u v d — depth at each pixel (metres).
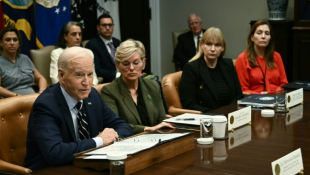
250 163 1.66
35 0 5.04
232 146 1.90
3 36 4.08
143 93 2.62
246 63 3.81
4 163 1.96
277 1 5.42
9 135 2.20
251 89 3.83
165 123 2.26
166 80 3.24
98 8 5.57
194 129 2.20
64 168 1.70
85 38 5.48
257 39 3.72
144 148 1.60
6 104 2.21
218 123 2.02
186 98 3.22
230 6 6.17
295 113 2.60
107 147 1.70
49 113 1.88
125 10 6.12
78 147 1.80
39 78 4.36
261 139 2.02
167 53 6.75
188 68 3.25
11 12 4.74
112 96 2.53
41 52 4.60
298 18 5.25
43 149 1.78
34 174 1.62
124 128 2.21
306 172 1.58
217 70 3.31
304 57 5.29
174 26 6.64
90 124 2.07
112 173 1.41
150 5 6.60
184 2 6.51
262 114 2.56
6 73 4.12
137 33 6.39
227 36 6.28
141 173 1.54
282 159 1.51
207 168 1.60
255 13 5.98
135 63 2.49
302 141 1.99
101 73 4.91
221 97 3.26
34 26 4.99
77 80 1.91
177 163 1.66
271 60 3.80
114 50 5.15
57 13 5.09
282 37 5.45
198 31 5.87
